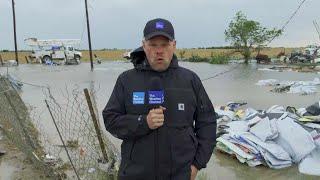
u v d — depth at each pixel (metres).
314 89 8.16
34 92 7.75
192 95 1.32
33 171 2.82
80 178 2.48
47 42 21.52
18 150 3.30
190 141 1.31
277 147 3.22
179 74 1.32
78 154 2.83
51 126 3.97
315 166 3.07
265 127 3.39
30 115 4.50
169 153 1.28
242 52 20.12
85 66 19.06
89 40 16.67
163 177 1.28
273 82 9.59
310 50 18.64
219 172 3.03
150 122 1.24
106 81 10.50
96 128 2.65
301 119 3.79
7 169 2.87
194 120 1.39
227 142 3.41
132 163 1.30
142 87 1.30
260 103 6.47
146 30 1.29
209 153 1.35
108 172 2.47
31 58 21.77
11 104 3.29
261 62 19.62
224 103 6.44
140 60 1.36
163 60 1.29
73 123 3.34
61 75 12.80
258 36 19.61
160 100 1.28
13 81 7.86
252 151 3.21
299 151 3.17
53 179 2.63
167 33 1.27
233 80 10.80
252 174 3.01
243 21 19.84
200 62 22.75
